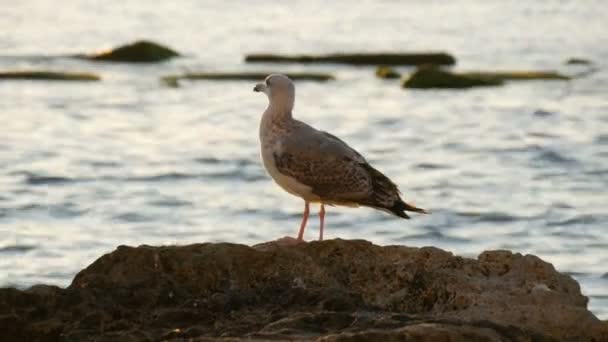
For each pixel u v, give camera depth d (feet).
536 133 124.47
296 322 36.81
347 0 285.64
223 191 93.86
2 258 69.36
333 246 41.60
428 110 140.97
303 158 43.93
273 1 280.10
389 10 266.57
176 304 39.73
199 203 88.58
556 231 79.71
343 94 152.46
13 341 37.86
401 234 78.43
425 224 81.51
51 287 40.11
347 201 44.39
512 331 36.47
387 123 132.57
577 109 140.67
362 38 214.90
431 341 34.63
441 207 87.40
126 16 247.70
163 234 77.56
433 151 114.73
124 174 101.30
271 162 44.68
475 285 39.75
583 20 247.91
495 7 274.57
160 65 176.65
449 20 248.11
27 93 150.20
